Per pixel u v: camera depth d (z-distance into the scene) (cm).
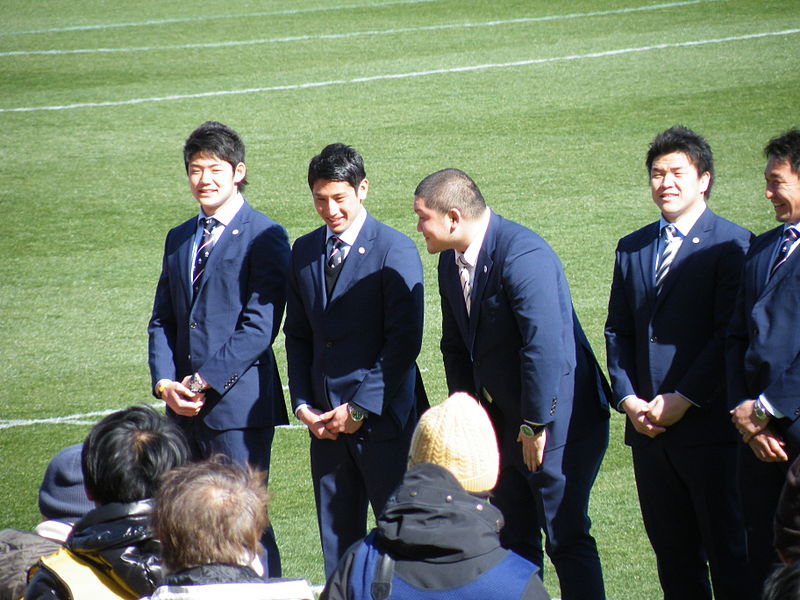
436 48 5872
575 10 6525
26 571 1020
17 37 6525
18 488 2089
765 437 1297
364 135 4462
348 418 1523
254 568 909
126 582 895
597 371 1537
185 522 830
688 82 4872
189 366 1655
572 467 1460
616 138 4222
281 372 2644
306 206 3719
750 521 1347
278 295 1639
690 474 1423
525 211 3544
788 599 773
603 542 1827
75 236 3534
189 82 5419
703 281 1430
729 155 3906
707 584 1504
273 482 2112
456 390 1544
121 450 934
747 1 6309
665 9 6344
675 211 1459
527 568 861
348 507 1577
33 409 2452
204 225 1672
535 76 5188
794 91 4581
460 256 1472
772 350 1301
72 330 2875
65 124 4747
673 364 1438
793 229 1332
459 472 910
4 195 3900
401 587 855
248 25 6681
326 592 891
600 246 3212
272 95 5125
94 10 7312
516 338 1448
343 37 6262
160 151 4353
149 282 3175
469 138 4344
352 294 1548
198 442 1652
